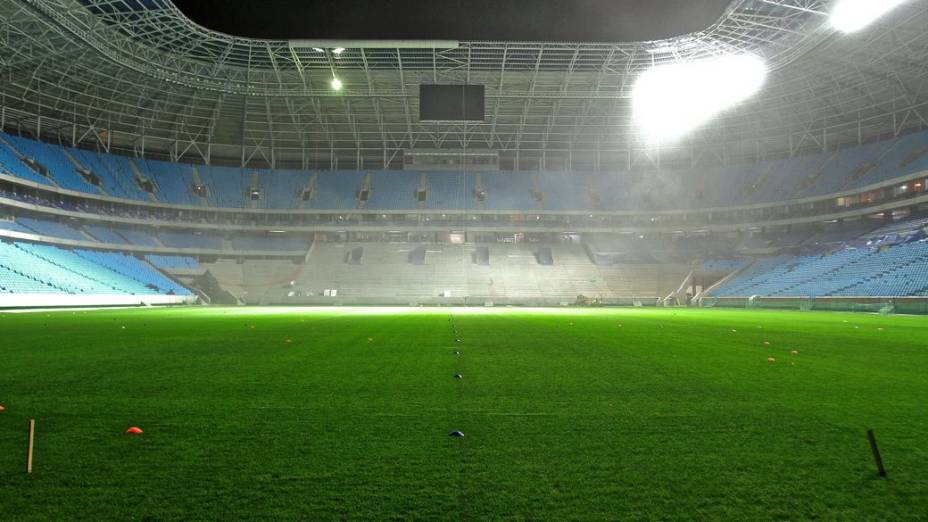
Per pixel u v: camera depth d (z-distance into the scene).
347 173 69.81
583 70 50.16
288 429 5.35
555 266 64.50
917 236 46.12
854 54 44.88
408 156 70.44
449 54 47.00
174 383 7.88
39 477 4.03
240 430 5.31
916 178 47.97
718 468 4.25
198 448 4.73
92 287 47.00
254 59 48.19
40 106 54.25
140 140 63.59
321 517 3.37
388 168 71.56
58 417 5.82
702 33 41.12
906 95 51.75
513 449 4.72
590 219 67.31
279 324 22.09
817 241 57.94
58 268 47.19
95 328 19.67
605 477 4.06
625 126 63.22
